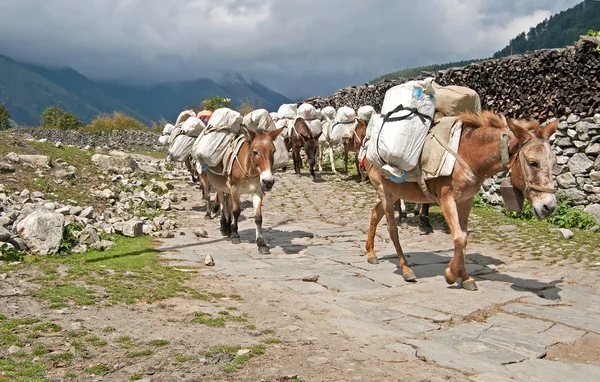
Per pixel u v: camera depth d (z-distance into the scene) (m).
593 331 5.03
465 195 6.23
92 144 35.50
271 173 8.35
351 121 18.27
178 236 10.20
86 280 6.25
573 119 10.67
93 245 8.32
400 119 6.30
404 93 6.40
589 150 10.41
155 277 6.69
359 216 12.48
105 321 4.74
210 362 3.90
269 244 9.68
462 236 6.22
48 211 7.99
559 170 10.92
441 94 6.79
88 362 3.83
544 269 7.52
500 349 4.51
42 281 6.08
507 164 5.75
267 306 5.67
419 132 6.30
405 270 7.13
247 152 8.77
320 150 21.59
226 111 9.38
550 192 5.44
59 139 34.94
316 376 3.71
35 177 12.79
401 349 4.44
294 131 19.11
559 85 10.94
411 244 9.58
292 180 18.70
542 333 4.93
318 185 17.47
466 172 6.07
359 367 3.92
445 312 5.60
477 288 6.51
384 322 5.25
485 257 8.30
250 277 7.10
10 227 8.27
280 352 4.16
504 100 12.54
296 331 4.77
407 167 6.35
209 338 4.43
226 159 9.15
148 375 3.64
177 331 4.56
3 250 7.02
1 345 4.05
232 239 9.68
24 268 6.67
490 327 5.09
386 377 3.76
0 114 50.84
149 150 33.72
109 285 6.07
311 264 8.08
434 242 9.64
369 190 16.05
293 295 6.24
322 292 6.45
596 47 10.13
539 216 5.47
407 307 5.79
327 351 4.25
